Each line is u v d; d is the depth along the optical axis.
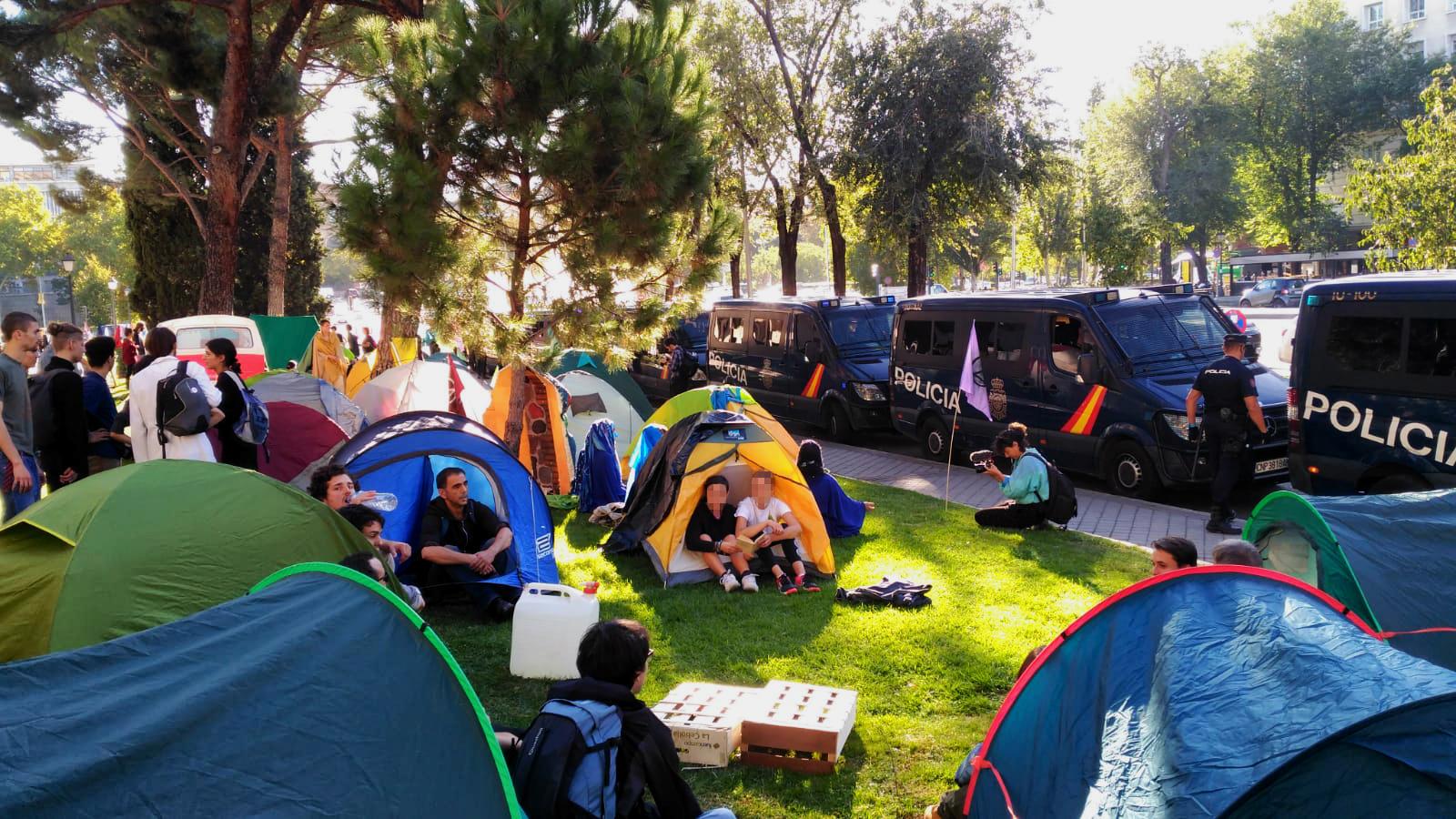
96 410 9.20
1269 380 12.12
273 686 3.08
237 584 5.29
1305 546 5.63
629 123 9.45
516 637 6.60
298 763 2.87
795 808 4.98
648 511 9.60
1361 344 9.62
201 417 7.44
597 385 15.30
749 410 11.99
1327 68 60.72
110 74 21.00
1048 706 4.23
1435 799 2.88
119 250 73.06
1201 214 59.59
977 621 7.65
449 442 8.48
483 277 10.06
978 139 22.78
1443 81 53.22
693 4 10.86
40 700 2.73
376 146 9.38
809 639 7.33
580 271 9.93
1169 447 11.61
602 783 3.89
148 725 2.70
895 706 6.17
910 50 23.67
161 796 2.53
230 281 17.61
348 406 12.31
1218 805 3.09
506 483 8.43
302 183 34.06
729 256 10.65
